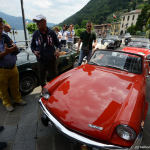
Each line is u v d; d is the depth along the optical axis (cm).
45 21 244
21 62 307
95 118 148
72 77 229
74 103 167
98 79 216
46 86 208
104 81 210
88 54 435
